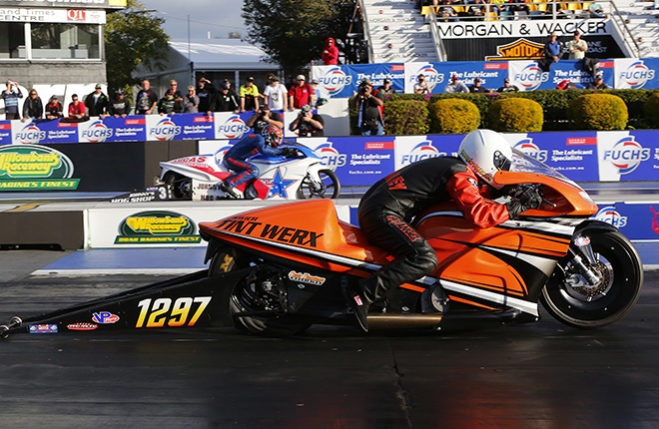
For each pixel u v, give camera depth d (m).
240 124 16.42
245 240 4.77
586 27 21.94
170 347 4.71
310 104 16.67
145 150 14.09
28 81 23.89
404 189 4.68
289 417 3.57
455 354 4.52
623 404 3.70
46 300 6.13
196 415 3.61
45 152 14.30
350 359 4.44
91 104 17.66
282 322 4.80
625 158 13.39
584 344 4.70
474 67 18.89
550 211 4.79
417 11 23.00
